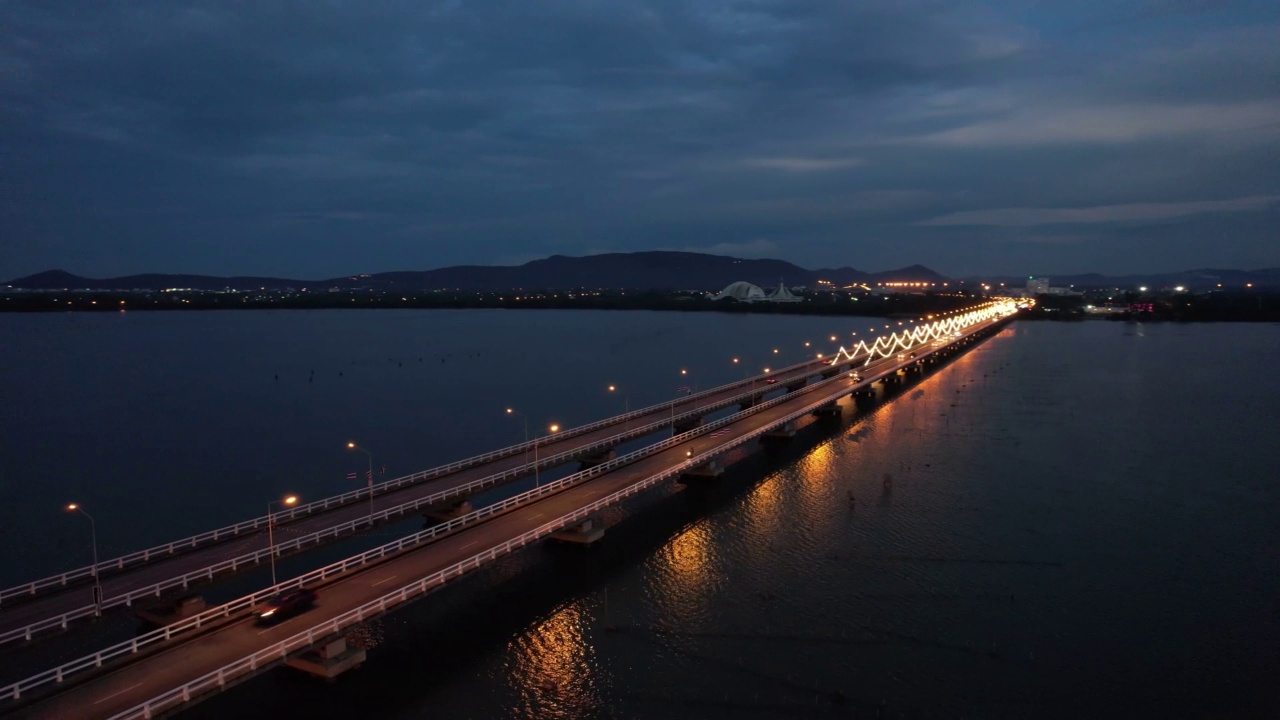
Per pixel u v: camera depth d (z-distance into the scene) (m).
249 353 199.38
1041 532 57.25
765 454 82.44
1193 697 36.84
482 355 192.12
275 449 93.75
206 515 69.19
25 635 34.12
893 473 73.62
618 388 138.00
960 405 109.44
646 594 47.19
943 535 56.69
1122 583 48.50
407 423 108.38
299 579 41.78
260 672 33.38
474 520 52.19
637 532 57.94
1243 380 131.12
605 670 38.94
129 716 29.12
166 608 41.44
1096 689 37.38
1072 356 167.88
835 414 104.00
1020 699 36.50
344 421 110.19
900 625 43.19
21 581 54.59
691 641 41.56
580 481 61.75
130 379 153.12
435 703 36.19
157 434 102.81
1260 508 62.78
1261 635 42.28
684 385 140.25
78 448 95.06
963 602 45.94
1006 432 91.44
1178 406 107.44
